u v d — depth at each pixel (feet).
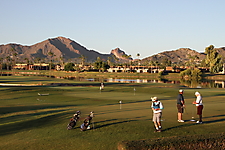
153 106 43.57
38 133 46.26
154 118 43.47
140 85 258.78
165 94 149.28
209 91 171.94
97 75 618.44
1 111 81.97
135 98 123.24
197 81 428.56
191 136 32.35
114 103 102.58
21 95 136.87
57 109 83.61
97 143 38.11
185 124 47.88
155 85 264.52
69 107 89.30
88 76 588.50
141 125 47.60
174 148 30.07
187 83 369.91
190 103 87.76
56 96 132.16
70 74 647.15
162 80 454.81
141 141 30.71
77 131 45.65
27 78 374.02
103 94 145.28
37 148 37.22
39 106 95.25
